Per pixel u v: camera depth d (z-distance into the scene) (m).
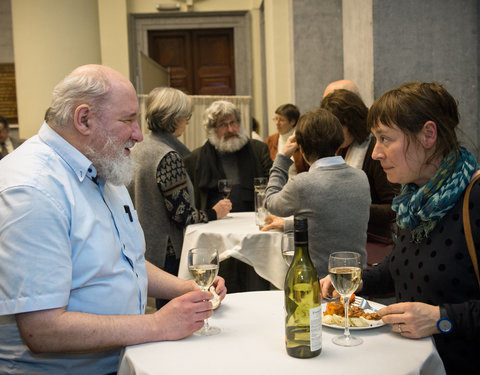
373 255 2.43
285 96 6.23
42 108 7.04
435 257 1.31
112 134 1.36
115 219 1.43
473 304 1.18
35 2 6.96
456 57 4.09
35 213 1.18
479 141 4.12
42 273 1.16
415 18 4.07
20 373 1.31
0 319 1.30
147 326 1.20
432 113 1.29
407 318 1.18
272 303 1.49
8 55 8.25
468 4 4.05
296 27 5.55
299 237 1.09
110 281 1.33
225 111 3.39
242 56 8.26
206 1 8.00
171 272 2.70
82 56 7.18
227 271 2.79
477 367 1.26
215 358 1.10
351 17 4.92
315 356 1.09
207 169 3.43
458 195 1.27
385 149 1.36
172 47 8.42
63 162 1.32
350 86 3.51
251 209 3.46
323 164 2.16
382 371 1.02
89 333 1.17
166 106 2.66
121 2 7.50
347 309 1.20
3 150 6.18
